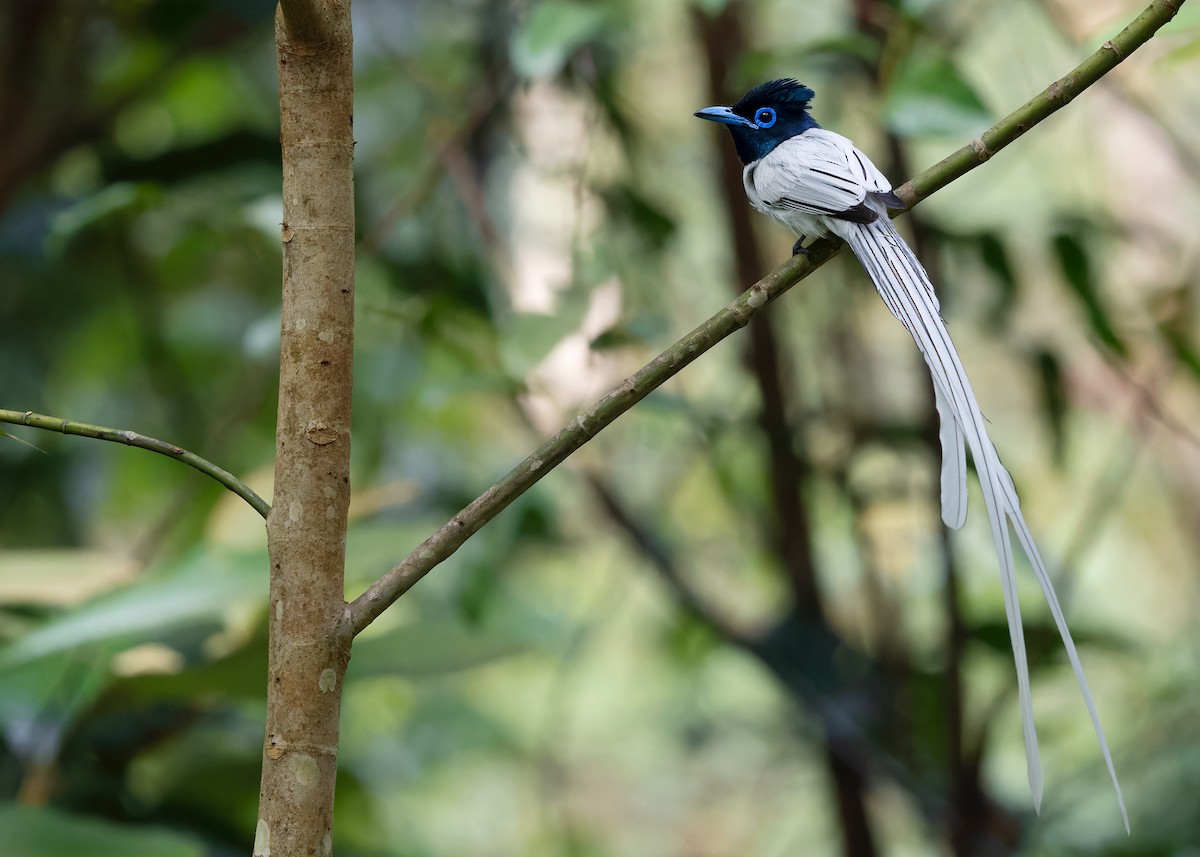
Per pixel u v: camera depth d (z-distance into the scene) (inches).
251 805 333.7
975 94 270.4
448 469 450.3
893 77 285.0
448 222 409.1
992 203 448.1
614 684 556.1
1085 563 449.7
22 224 365.4
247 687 282.8
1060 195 418.9
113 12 424.2
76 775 311.4
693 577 428.8
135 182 367.6
